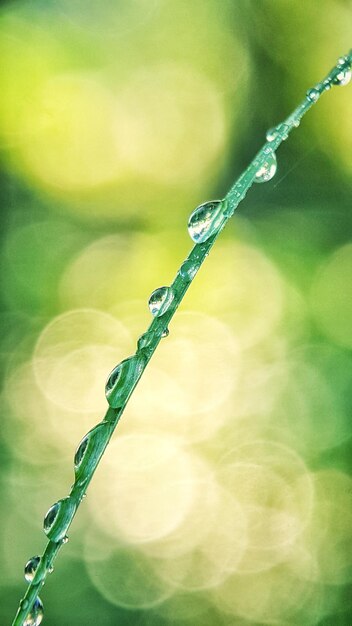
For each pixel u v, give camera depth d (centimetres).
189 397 79
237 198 23
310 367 75
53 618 69
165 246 87
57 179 88
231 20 92
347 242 78
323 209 81
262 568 71
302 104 23
